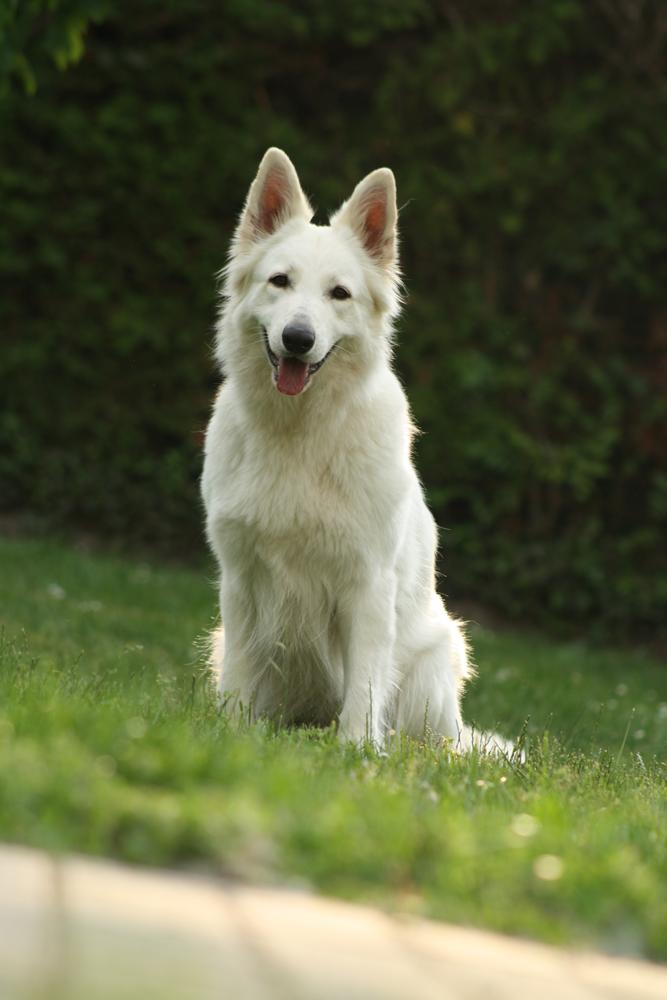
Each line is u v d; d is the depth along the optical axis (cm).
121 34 1794
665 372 1809
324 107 1845
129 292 1811
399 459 799
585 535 1783
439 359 1802
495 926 416
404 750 709
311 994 323
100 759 463
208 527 816
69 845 400
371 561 788
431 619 889
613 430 1775
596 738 1038
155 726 558
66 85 1778
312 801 469
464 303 1809
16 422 1781
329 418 777
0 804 408
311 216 843
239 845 417
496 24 1816
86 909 351
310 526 774
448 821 477
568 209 1805
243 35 1816
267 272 794
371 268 822
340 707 847
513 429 1770
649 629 1780
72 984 302
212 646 957
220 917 367
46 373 1798
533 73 1816
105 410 1805
